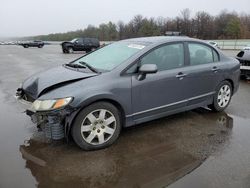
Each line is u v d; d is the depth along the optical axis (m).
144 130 4.58
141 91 4.18
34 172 3.32
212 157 3.69
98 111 3.85
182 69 4.69
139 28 82.06
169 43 4.63
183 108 4.83
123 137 4.31
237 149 3.92
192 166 3.47
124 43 4.88
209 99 5.27
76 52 28.84
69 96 3.57
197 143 4.11
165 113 4.60
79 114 3.69
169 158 3.67
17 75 10.72
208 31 79.00
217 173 3.30
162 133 4.46
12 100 6.50
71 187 3.05
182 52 4.77
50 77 4.10
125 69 4.08
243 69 8.91
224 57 5.53
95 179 3.20
